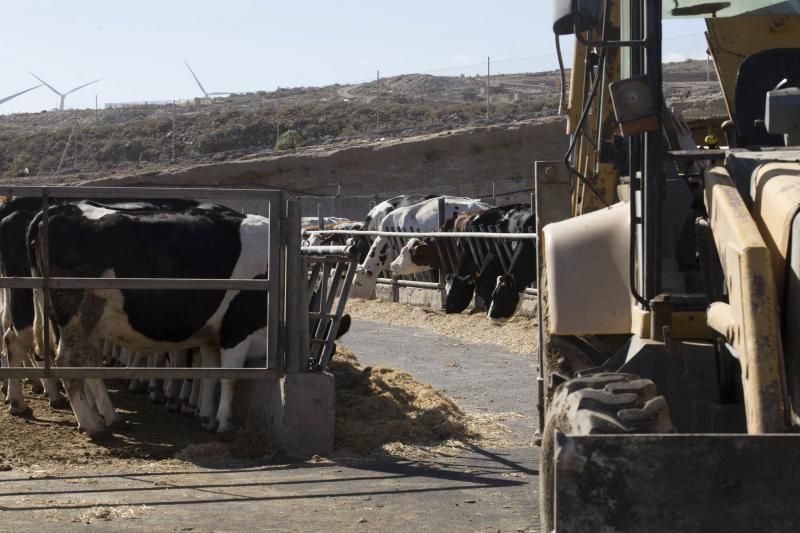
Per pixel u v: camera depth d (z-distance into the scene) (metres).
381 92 120.56
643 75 4.98
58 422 10.41
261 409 9.62
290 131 72.69
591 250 5.59
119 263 9.87
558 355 6.04
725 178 4.79
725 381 4.96
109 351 13.48
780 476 3.39
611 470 3.42
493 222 18.53
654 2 5.12
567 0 5.72
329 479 8.01
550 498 4.46
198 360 11.18
